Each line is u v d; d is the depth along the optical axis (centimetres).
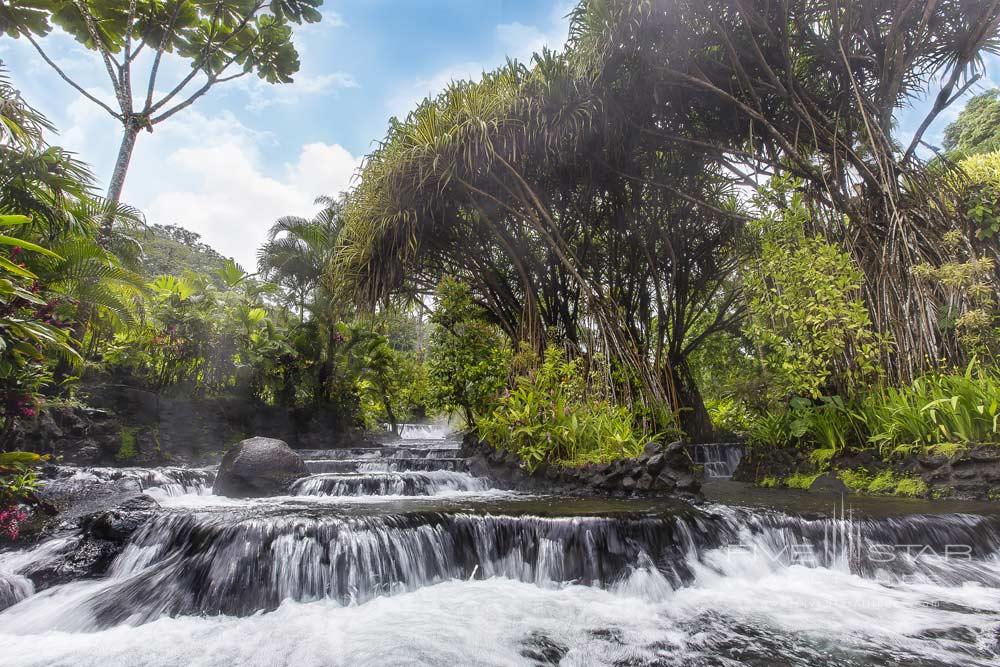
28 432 728
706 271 1101
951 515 432
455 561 412
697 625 317
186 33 1265
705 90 805
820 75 822
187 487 724
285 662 273
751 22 730
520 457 706
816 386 681
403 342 2538
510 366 817
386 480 656
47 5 1102
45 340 418
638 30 714
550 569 401
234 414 1303
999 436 526
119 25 1189
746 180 816
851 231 700
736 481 772
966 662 260
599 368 777
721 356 1398
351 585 368
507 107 781
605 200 970
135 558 405
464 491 670
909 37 752
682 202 970
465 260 988
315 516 418
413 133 822
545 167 867
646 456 600
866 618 321
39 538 435
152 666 270
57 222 692
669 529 418
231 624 324
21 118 663
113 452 914
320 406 1543
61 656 282
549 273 1000
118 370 1116
